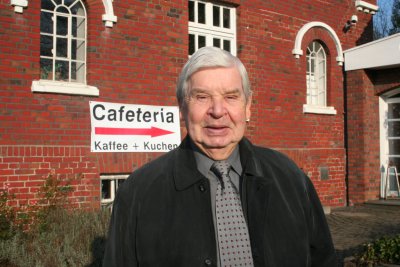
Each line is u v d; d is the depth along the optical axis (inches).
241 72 83.0
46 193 264.5
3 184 253.6
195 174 78.1
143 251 75.4
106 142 293.3
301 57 414.3
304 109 413.1
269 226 77.9
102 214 245.3
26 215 252.7
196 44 357.1
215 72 79.7
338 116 449.4
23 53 264.7
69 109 279.9
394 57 420.2
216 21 369.4
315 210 88.4
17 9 261.9
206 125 80.4
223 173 81.3
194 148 83.4
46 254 196.2
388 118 464.8
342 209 423.8
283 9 403.2
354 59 448.8
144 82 313.7
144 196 78.7
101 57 295.4
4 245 211.2
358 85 448.8
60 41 287.7
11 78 260.5
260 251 75.0
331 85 445.7
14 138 260.2
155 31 320.5
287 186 84.0
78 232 215.0
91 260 191.5
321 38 436.8
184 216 75.7
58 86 274.5
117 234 79.6
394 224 340.5
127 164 301.9
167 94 323.9
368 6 481.1
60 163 273.9
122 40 305.0
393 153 461.1
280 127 395.2
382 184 459.2
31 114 266.2
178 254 73.6
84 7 294.5
